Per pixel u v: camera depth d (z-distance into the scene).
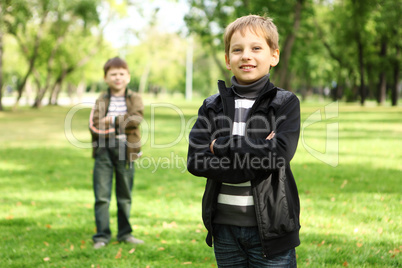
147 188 7.04
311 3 21.61
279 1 19.53
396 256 3.86
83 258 4.02
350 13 32.50
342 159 9.32
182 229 4.86
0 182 7.57
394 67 34.00
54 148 12.16
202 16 25.16
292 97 2.23
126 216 4.44
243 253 2.24
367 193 6.24
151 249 4.23
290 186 2.23
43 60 34.31
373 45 35.47
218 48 25.17
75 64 36.25
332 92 61.00
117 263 3.86
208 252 4.12
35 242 4.49
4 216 5.46
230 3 22.81
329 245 4.16
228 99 2.27
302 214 5.21
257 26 2.24
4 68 41.59
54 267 3.79
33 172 8.51
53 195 6.62
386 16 30.08
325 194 6.25
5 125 19.38
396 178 7.31
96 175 4.33
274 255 2.18
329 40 39.28
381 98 36.41
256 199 2.16
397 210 5.34
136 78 72.81
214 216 2.26
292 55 25.52
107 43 38.56
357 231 4.58
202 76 75.81
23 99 58.38
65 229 4.93
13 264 3.86
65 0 26.88
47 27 32.66
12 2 24.69
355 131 14.70
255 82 2.23
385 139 12.48
